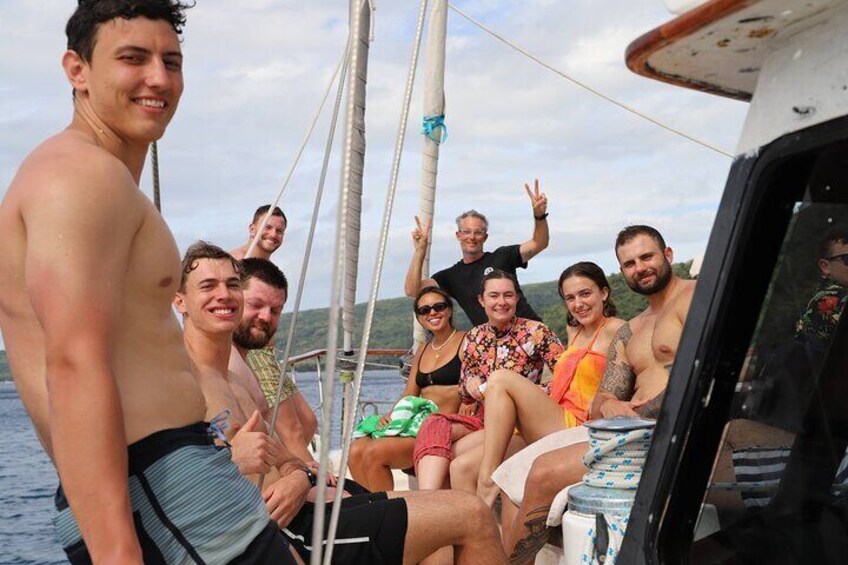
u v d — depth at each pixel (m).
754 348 1.05
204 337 2.45
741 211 1.03
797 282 1.04
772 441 1.07
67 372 1.24
